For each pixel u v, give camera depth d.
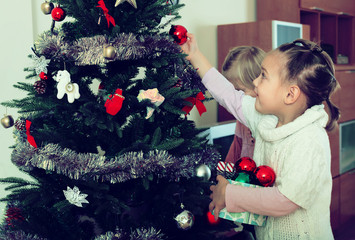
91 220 1.03
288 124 0.98
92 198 0.94
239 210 0.98
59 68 0.98
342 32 2.99
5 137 1.38
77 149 0.96
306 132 0.96
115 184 1.00
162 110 1.02
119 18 0.95
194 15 2.09
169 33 1.06
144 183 0.89
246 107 1.17
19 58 1.39
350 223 2.65
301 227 1.00
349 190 2.68
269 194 0.94
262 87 1.03
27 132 0.91
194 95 1.06
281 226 1.02
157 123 1.02
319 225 1.00
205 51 2.18
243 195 0.96
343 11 2.74
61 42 0.89
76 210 1.02
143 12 0.97
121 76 0.95
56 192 1.00
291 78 0.98
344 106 2.58
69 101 0.90
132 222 1.00
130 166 0.86
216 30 2.25
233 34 2.16
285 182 0.93
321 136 0.98
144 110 0.97
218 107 2.22
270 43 2.01
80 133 0.98
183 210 0.99
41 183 1.01
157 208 1.03
